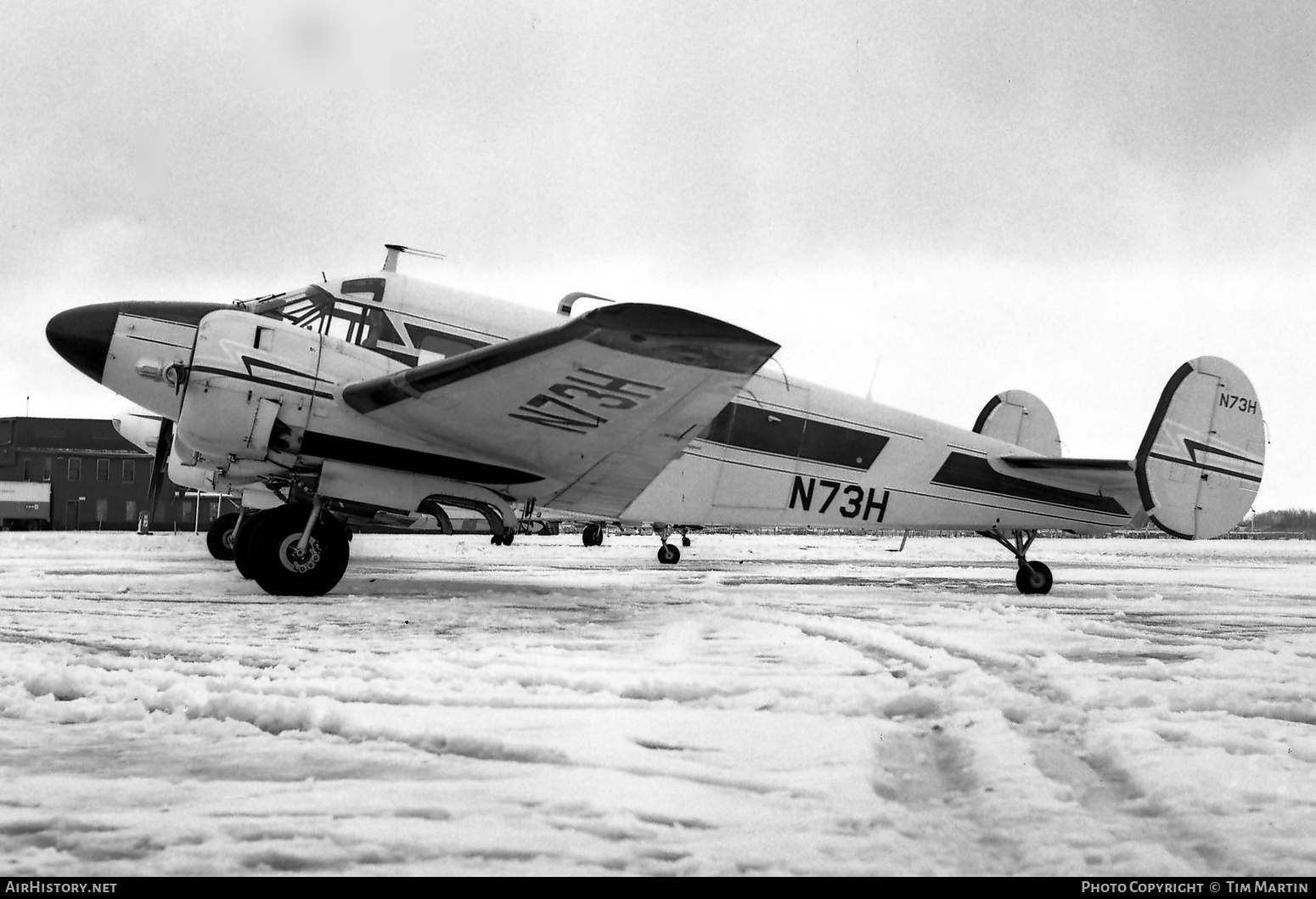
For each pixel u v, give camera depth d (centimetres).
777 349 639
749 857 204
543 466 830
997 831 222
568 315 937
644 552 2536
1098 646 555
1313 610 837
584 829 219
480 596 818
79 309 785
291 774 260
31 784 247
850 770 270
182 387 750
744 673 428
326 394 764
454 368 691
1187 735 317
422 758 279
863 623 646
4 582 914
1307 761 283
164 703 349
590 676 412
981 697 380
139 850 203
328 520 784
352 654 468
